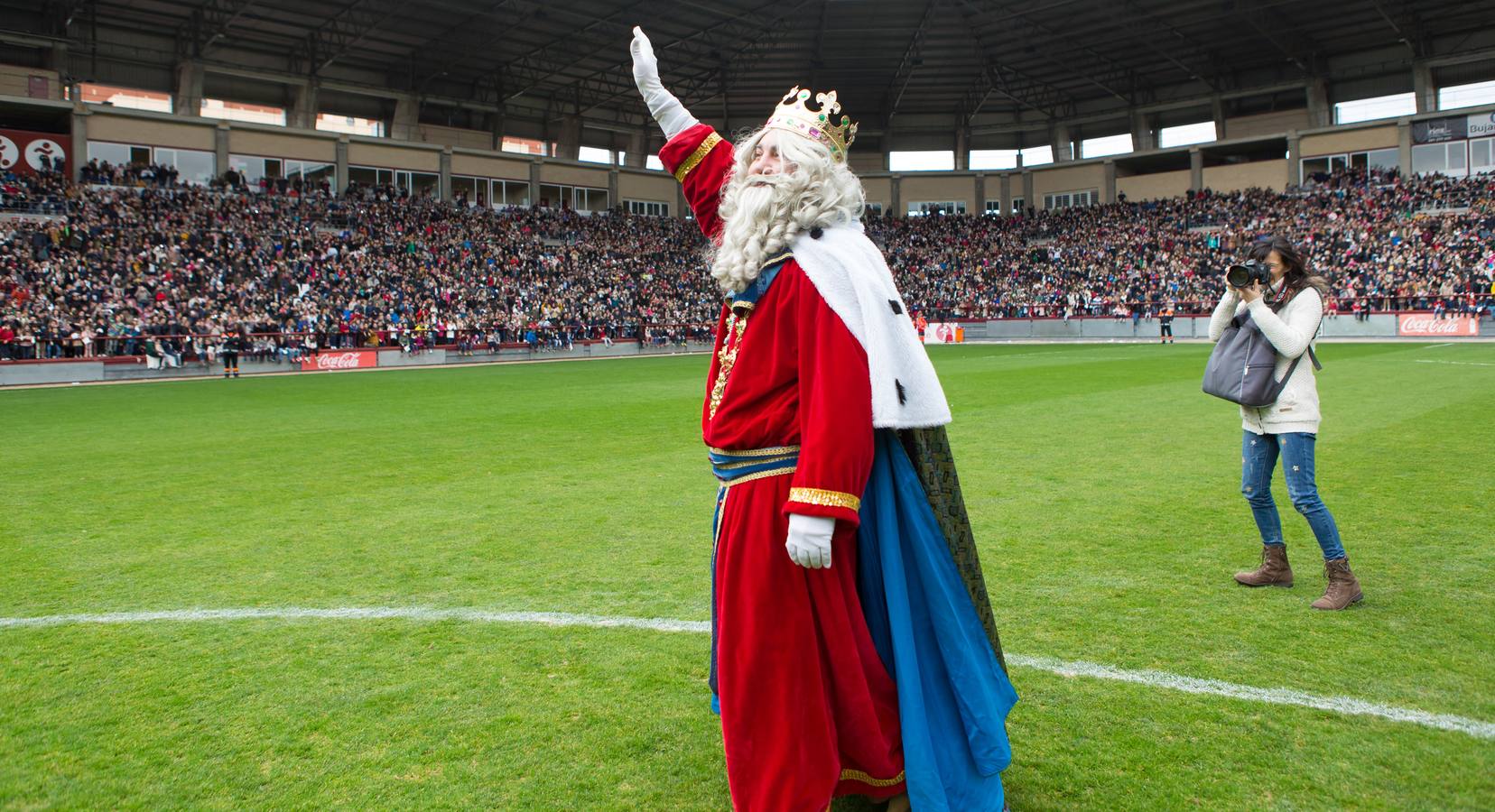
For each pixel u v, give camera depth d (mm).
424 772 2932
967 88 54781
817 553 2096
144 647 4137
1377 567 5098
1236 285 4332
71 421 14094
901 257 53906
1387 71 47750
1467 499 6723
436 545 5996
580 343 40719
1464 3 41781
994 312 48312
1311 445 4477
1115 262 49156
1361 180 46562
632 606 4668
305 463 9508
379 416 14320
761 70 50500
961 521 2445
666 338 43469
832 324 2166
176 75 39906
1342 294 39562
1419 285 38312
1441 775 2816
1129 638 4070
